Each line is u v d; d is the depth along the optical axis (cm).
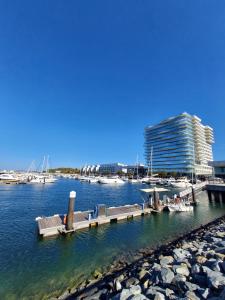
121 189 6419
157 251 1442
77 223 1848
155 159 14750
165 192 5444
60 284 1047
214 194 4234
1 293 977
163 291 695
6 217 2400
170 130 13988
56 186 7169
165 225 2220
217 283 665
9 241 1609
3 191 5222
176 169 13125
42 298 927
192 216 2680
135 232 1933
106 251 1484
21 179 8206
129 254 1428
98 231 1900
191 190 3847
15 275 1139
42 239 1645
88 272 1174
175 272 812
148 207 2794
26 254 1398
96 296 823
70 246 1549
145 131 16238
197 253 1020
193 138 13312
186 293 644
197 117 13950
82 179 11231
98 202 3719
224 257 886
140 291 736
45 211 2788
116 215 2209
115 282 871
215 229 1731
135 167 17238
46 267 1234
